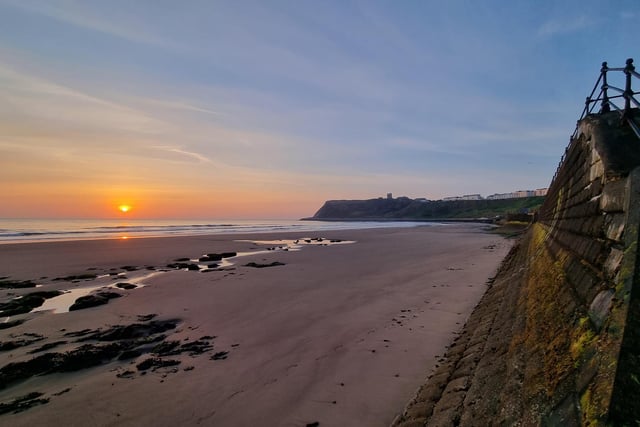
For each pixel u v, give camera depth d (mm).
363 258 23953
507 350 4141
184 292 14109
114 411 5770
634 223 2484
